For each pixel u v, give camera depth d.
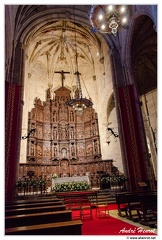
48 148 19.23
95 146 19.17
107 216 7.33
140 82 20.30
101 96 19.39
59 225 2.95
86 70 22.81
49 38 20.47
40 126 19.48
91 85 21.86
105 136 18.28
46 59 22.36
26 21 14.34
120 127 12.98
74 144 19.86
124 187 12.21
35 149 17.92
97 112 20.19
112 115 18.56
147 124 20.02
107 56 17.89
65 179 12.75
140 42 14.69
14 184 10.46
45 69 22.45
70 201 8.50
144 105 20.53
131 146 12.25
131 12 12.54
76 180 12.82
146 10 10.51
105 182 12.17
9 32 11.20
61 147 19.75
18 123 11.59
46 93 21.70
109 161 16.80
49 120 20.39
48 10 15.23
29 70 20.08
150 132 19.67
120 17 8.23
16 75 12.69
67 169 18.77
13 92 11.58
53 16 15.48
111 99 17.97
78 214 8.04
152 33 13.97
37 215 3.85
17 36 13.60
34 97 20.27
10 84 11.55
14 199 10.14
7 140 10.67
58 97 21.84
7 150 10.55
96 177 16.84
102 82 19.31
